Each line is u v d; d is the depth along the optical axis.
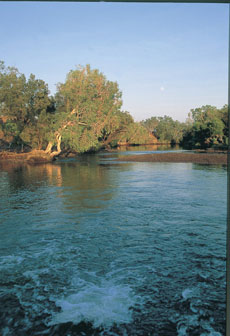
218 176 22.05
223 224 9.67
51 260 6.96
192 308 4.88
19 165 34.62
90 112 38.84
